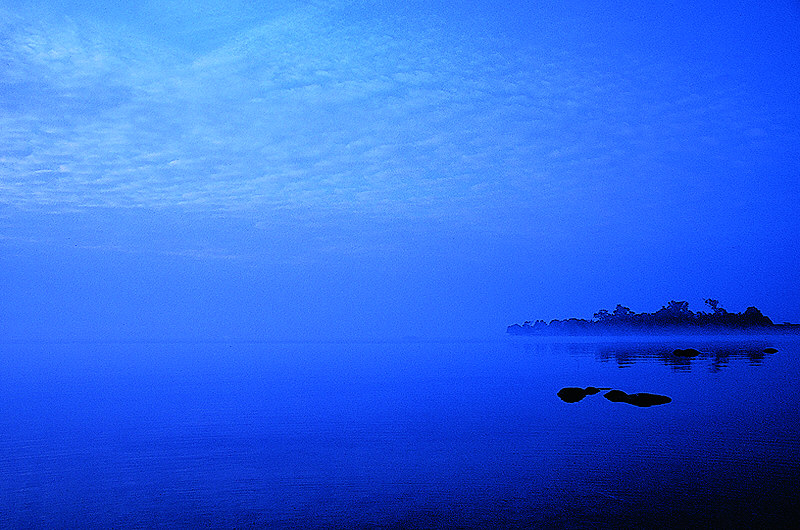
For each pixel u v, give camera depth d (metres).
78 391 38.72
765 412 25.56
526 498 14.19
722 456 17.67
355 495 14.70
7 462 18.25
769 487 14.62
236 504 14.09
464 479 15.96
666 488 14.70
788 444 19.11
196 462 18.19
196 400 33.62
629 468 16.61
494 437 21.42
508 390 37.59
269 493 14.93
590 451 18.78
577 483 15.30
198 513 13.48
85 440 21.58
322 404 31.53
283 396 35.53
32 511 13.68
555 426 23.30
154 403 32.31
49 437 22.20
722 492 14.29
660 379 42.19
